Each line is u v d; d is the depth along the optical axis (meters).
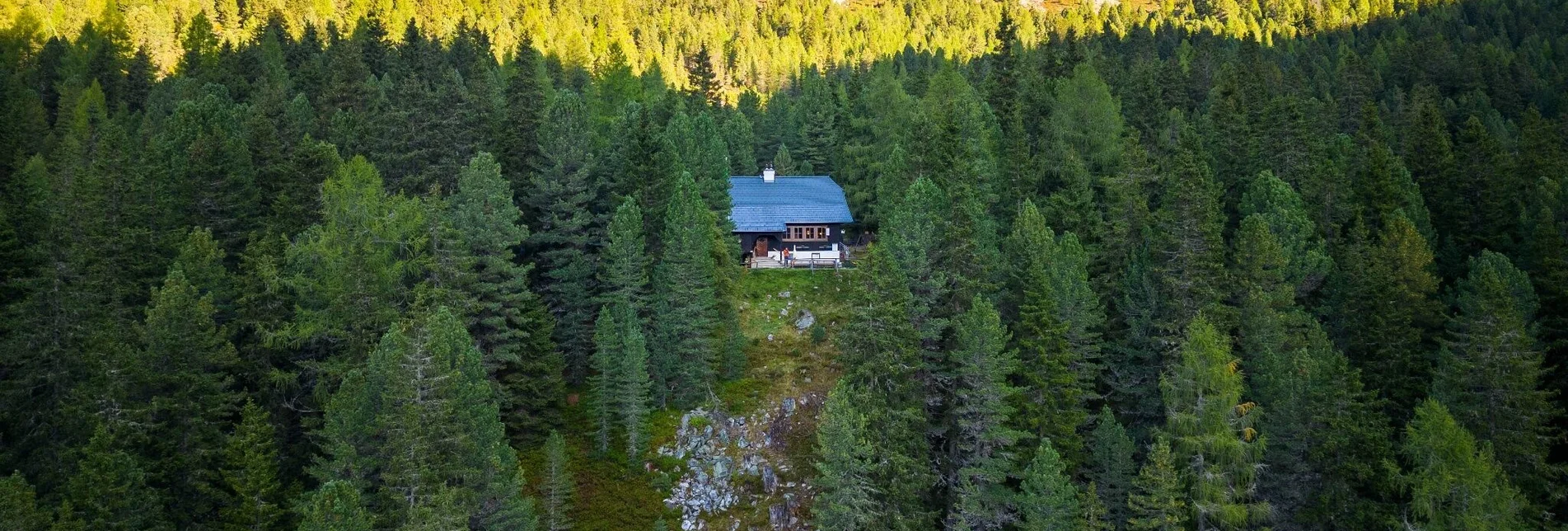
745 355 60.31
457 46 119.94
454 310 47.81
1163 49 156.50
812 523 47.03
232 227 54.06
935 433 47.88
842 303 64.69
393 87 83.50
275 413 44.75
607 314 53.03
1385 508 42.44
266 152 59.22
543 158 62.53
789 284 67.31
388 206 48.59
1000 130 71.75
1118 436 45.88
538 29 168.00
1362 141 76.62
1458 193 65.62
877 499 45.12
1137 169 58.12
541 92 79.44
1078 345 49.94
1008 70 84.38
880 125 76.75
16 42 109.69
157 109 80.56
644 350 52.59
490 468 40.75
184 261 44.69
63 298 41.34
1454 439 40.22
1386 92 109.25
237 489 37.91
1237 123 70.62
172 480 39.19
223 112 68.06
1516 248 58.59
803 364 59.53
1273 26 189.25
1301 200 60.03
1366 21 178.62
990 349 45.34
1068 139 68.25
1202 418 42.91
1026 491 43.22
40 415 40.53
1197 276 49.53
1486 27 144.38
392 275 45.66
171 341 39.50
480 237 51.06
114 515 35.56
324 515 34.09
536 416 53.34
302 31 140.12
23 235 47.62
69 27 134.50
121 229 45.53
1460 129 90.38
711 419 55.12
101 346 39.22
